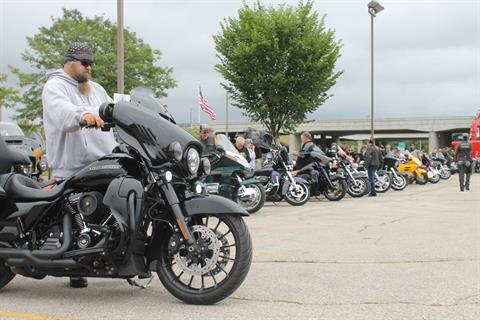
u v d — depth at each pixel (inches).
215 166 442.6
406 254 255.3
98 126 174.7
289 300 175.0
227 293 167.5
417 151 984.3
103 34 1301.7
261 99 1064.8
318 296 179.8
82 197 170.6
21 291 191.0
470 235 316.2
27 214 176.9
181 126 185.3
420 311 161.6
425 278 205.0
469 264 231.1
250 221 399.2
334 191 593.0
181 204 170.1
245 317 156.6
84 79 191.2
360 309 164.2
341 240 301.4
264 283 198.2
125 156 173.5
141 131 169.2
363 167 706.8
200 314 159.9
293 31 1040.2
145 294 185.8
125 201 165.0
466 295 179.8
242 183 446.0
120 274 168.4
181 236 170.4
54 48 1275.8
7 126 692.1
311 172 574.9
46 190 177.3
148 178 171.6
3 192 177.0
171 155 166.7
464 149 754.8
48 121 184.9
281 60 1031.6
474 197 631.8
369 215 435.2
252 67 1047.0
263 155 617.6
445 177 1131.3
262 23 1046.4
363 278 205.6
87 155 188.1
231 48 1066.1
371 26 1181.7
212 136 463.5
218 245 167.0
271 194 541.3
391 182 764.0
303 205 541.0
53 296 183.3
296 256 252.1
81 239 169.0
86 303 173.9
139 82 1317.7
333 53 1059.9
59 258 170.4
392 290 187.0
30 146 625.3
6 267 190.9
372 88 1201.4
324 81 1059.9
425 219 402.3
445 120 2800.2
